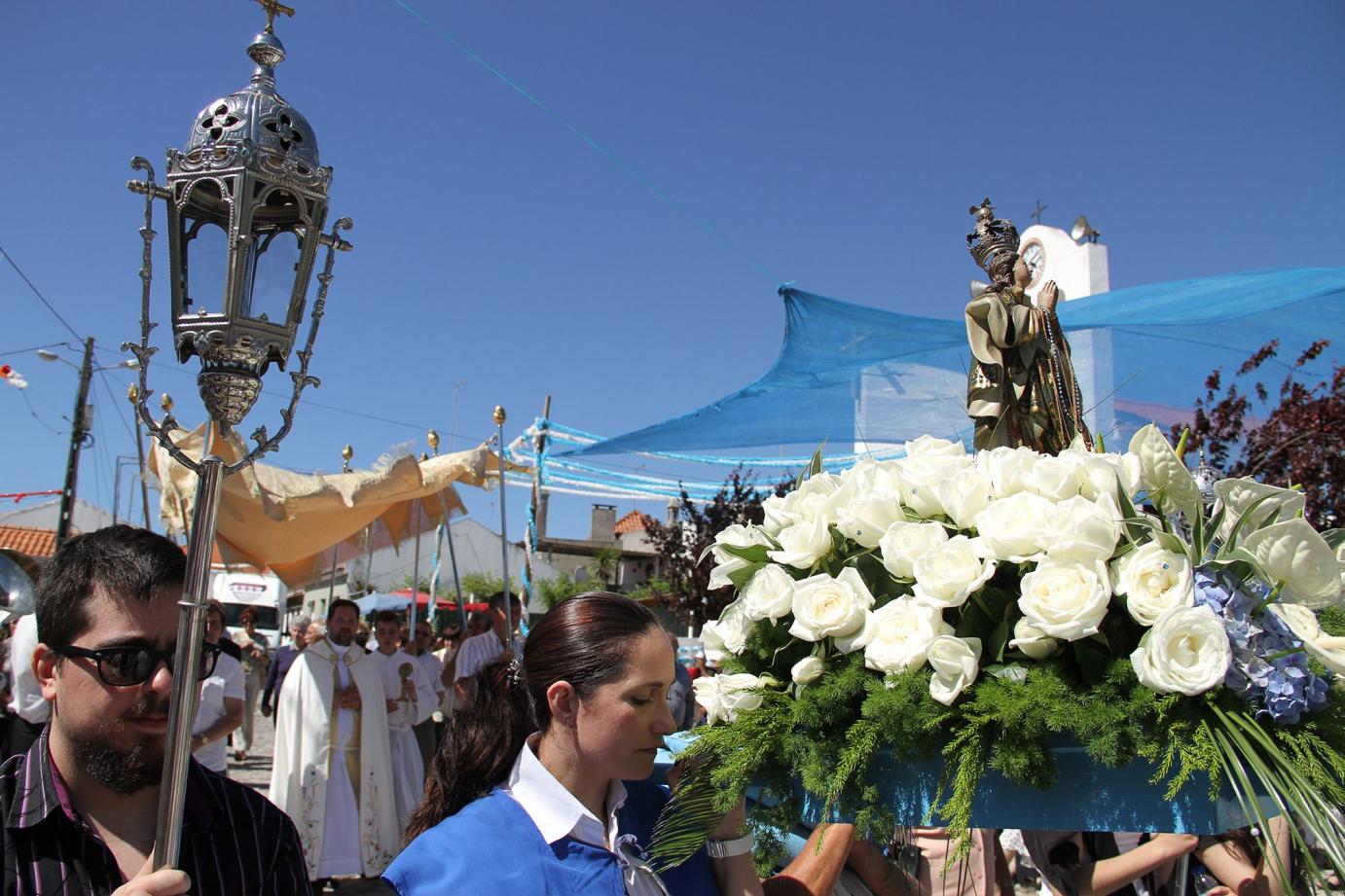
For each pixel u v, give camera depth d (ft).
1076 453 6.21
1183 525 6.03
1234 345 24.12
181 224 5.97
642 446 31.45
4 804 5.34
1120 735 5.19
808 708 5.86
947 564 5.79
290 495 26.20
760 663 6.61
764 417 29.17
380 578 116.57
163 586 5.56
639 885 6.17
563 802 6.19
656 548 39.83
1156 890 9.78
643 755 6.27
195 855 5.78
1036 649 5.52
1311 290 20.75
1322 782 4.90
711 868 6.76
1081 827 5.41
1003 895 8.43
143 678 5.38
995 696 5.37
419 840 6.16
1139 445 6.00
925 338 24.23
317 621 30.73
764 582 6.36
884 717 5.50
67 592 5.46
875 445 30.17
